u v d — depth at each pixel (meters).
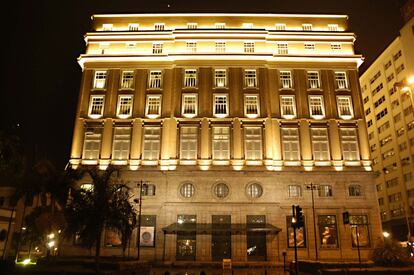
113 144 50.50
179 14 57.53
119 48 55.41
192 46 54.97
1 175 39.56
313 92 52.62
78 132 50.75
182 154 49.62
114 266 28.58
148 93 52.53
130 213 29.44
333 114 51.41
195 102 51.88
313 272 30.80
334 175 48.78
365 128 51.03
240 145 49.53
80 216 27.38
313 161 49.41
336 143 50.09
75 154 49.78
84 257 39.94
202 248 45.69
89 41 55.59
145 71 53.66
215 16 57.56
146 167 49.00
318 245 46.28
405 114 76.81
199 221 46.81
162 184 48.28
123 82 53.69
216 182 48.16
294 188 48.53
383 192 84.62
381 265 30.56
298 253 45.81
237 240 45.97
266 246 46.03
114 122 51.16
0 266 27.62
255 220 47.09
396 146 79.75
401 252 31.14
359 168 49.25
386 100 84.19
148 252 45.94
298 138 50.47
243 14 57.56
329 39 55.72
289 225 47.00
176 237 46.56
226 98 52.03
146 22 57.44
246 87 52.41
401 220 76.62
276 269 39.72
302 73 53.47
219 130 50.62
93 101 52.62
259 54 53.16
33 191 37.25
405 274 26.22
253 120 50.62
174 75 52.94
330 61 54.00
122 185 30.03
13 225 55.47
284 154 49.88
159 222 46.97
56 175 37.81
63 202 37.16
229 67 53.41
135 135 50.44
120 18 57.69
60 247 45.53
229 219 47.09
